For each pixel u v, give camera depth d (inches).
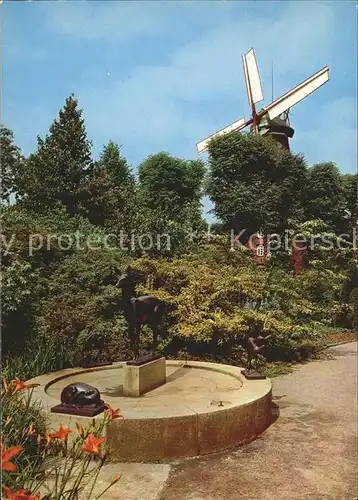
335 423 198.5
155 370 209.2
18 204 319.9
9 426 114.7
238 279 324.8
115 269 311.7
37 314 276.1
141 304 206.2
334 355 372.2
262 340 229.3
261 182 466.6
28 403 135.8
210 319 307.0
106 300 294.5
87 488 130.6
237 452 163.3
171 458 155.2
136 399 187.5
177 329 317.1
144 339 296.2
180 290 339.0
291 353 357.4
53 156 356.8
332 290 432.1
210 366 247.8
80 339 275.0
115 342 285.7
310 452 164.1
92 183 376.5
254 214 457.7
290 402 234.1
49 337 265.4
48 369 246.2
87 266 306.5
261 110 658.8
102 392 200.7
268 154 471.8
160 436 154.5
